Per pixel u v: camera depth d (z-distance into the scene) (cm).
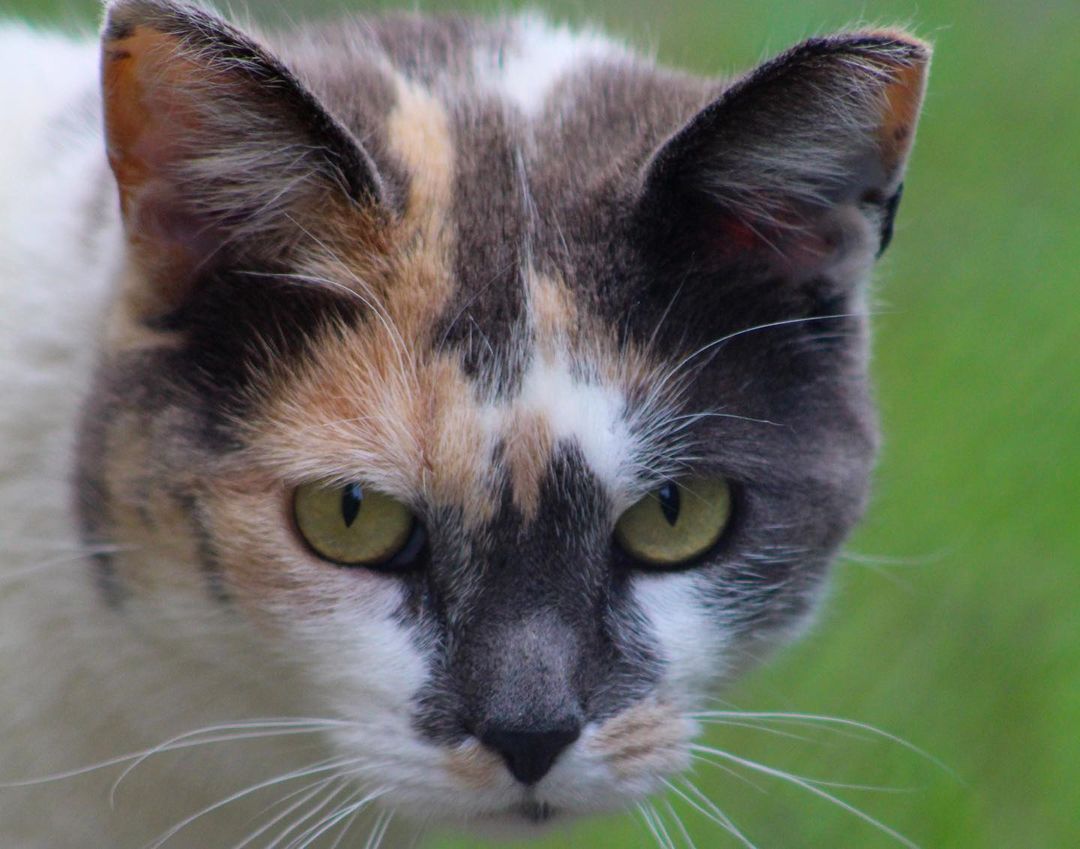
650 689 564
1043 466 1030
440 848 827
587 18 958
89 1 1202
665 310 561
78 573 570
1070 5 1531
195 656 568
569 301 548
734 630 594
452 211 555
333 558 548
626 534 568
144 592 561
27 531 581
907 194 1317
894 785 859
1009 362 1111
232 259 553
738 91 540
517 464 536
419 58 639
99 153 624
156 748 573
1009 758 871
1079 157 1357
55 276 598
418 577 550
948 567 959
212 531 544
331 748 575
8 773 605
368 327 547
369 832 660
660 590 576
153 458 548
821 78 548
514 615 537
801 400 598
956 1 1494
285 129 529
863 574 945
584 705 542
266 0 991
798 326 594
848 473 620
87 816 621
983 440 1039
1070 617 943
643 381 554
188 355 553
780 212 582
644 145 584
